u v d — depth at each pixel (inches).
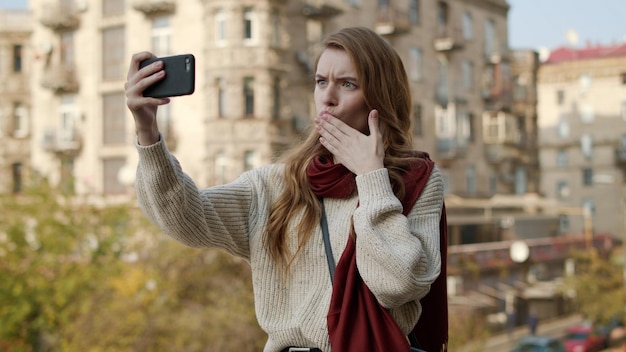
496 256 1363.2
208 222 82.5
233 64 991.6
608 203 2204.7
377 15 1205.1
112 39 1111.0
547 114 2298.2
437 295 85.8
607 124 2218.3
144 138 77.5
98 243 720.3
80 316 694.5
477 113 1476.4
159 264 690.8
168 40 1051.9
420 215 82.6
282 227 83.5
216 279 668.1
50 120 1167.6
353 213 80.1
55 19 1136.2
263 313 83.7
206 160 1003.9
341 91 85.2
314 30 1082.7
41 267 726.5
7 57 1189.1
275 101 1015.6
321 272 82.0
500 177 1558.8
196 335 626.8
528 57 1744.6
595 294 1305.4
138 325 642.8
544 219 1644.9
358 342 76.9
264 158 994.1
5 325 689.0
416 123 1298.0
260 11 997.2
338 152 82.2
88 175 1121.4
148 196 78.4
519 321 1433.3
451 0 1386.6
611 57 2209.6
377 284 75.7
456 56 1405.0
